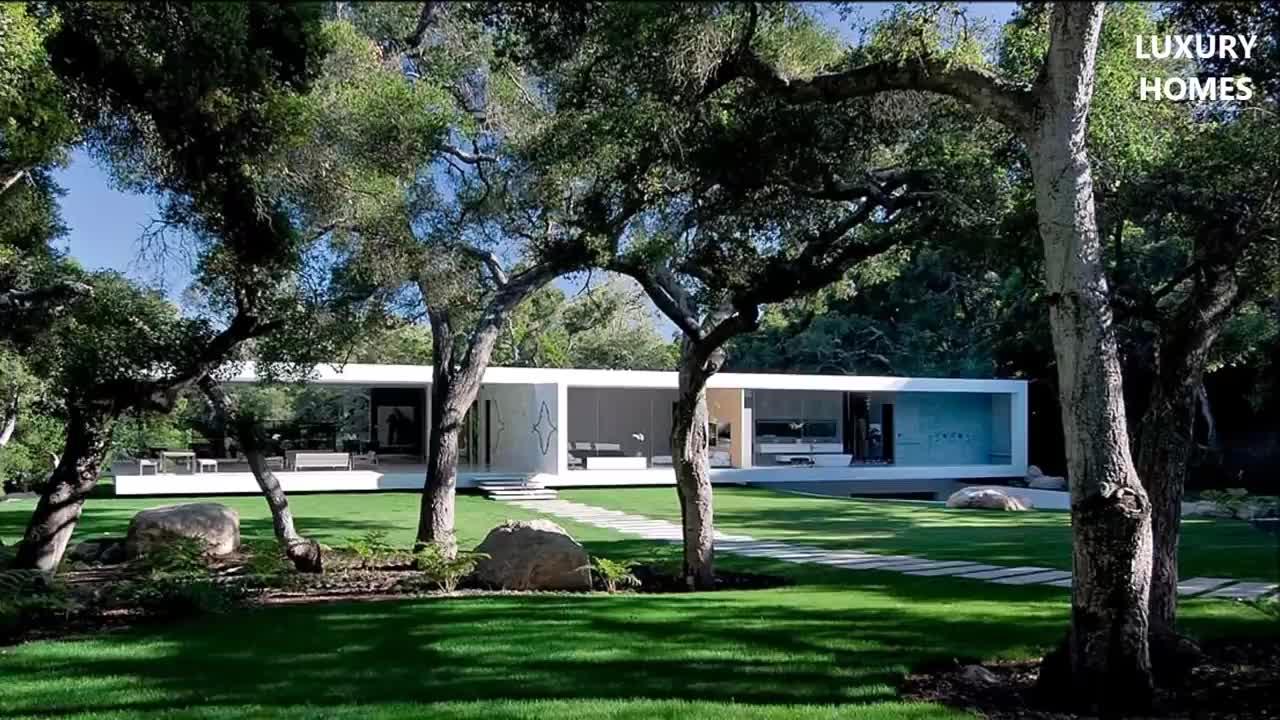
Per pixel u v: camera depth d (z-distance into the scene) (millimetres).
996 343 41438
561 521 23266
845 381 36719
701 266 11977
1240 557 15641
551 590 12258
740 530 21375
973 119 10414
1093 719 6188
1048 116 6477
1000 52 9273
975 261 11938
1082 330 6391
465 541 18562
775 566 15047
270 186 11758
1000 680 7211
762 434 40438
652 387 34562
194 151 11188
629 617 9570
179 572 10812
